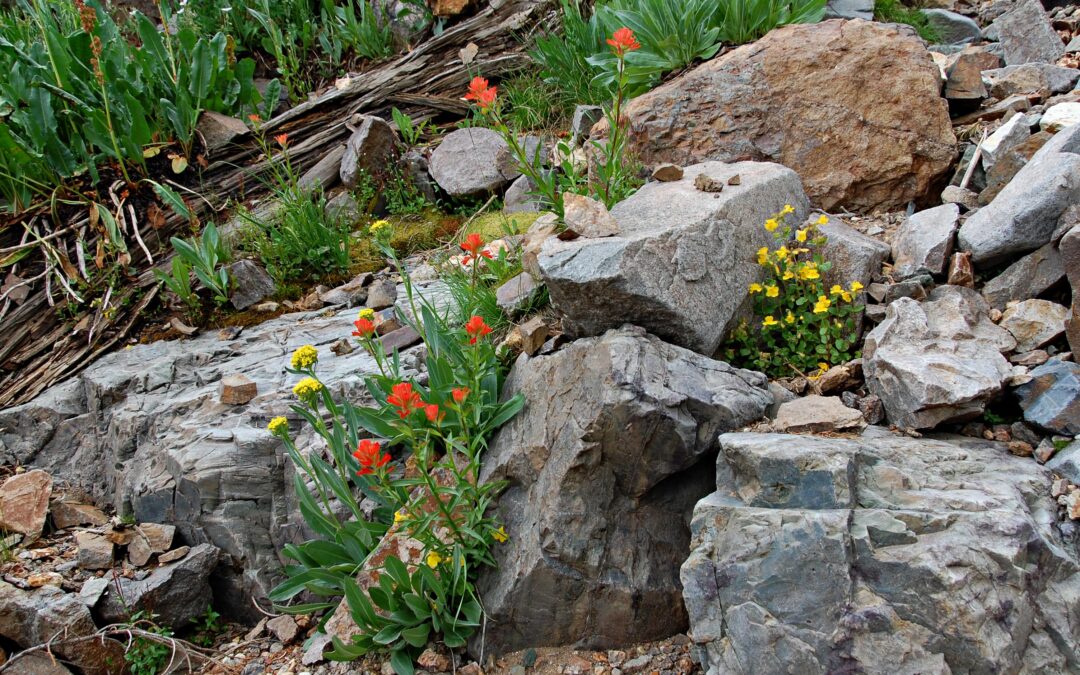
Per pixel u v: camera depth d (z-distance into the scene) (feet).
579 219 10.22
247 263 14.83
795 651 7.32
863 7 18.40
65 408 13.25
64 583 10.73
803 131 13.41
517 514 9.73
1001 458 8.29
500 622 9.32
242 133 17.60
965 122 13.76
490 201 16.03
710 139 13.88
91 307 14.96
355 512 10.39
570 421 9.30
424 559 9.45
